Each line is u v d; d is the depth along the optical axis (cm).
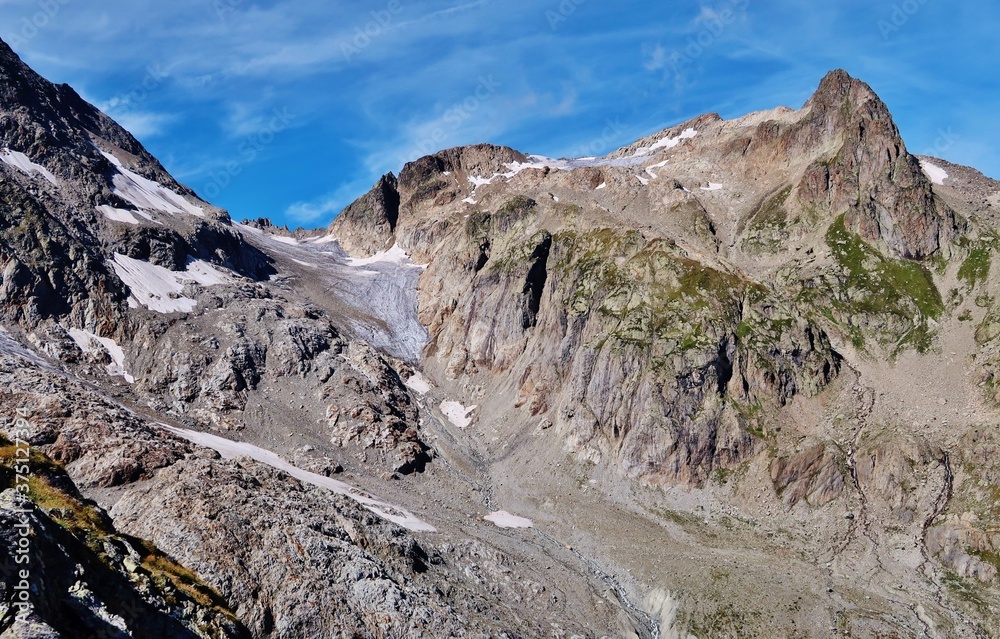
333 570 7656
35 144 18912
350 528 9025
